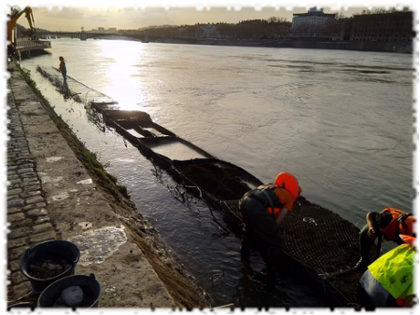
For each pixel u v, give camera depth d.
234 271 5.43
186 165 9.41
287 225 6.14
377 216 4.01
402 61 48.62
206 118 16.72
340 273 4.74
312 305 4.63
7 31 24.50
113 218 4.82
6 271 3.70
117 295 3.32
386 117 17.05
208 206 7.25
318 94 23.77
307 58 57.44
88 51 77.50
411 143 12.92
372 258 5.15
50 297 2.59
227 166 9.34
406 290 2.91
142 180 8.86
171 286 3.99
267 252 5.12
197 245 6.11
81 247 4.11
